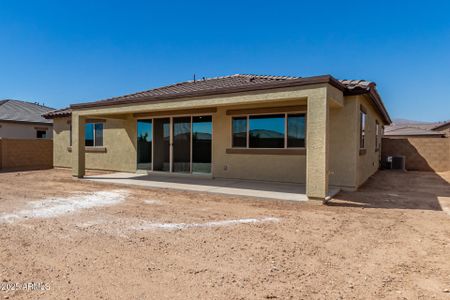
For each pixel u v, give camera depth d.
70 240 5.21
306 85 8.24
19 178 13.95
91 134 16.95
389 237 5.46
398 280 3.79
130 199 8.92
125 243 5.07
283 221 6.48
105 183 11.98
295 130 11.18
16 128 25.06
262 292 3.47
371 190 10.47
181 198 9.09
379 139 18.97
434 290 3.54
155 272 3.99
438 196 9.52
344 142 10.22
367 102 12.44
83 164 13.66
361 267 4.18
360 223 6.35
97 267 4.13
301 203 8.26
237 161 12.38
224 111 12.62
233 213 7.20
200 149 13.27
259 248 4.86
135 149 15.13
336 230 5.85
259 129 11.91
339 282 3.73
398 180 13.66
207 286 3.61
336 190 9.80
